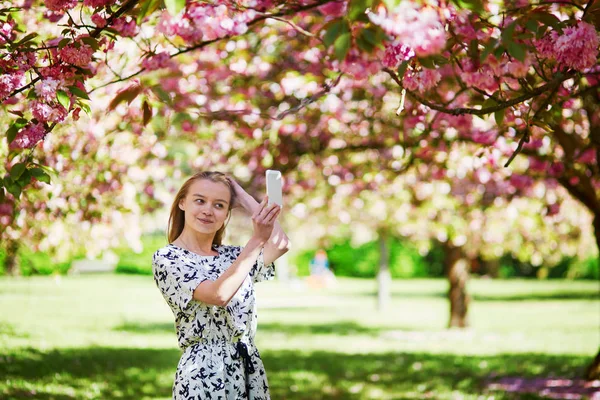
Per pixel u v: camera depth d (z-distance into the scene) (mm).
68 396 8141
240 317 4004
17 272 11203
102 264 44625
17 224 8891
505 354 13766
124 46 6277
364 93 9570
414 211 16031
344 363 12836
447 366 12289
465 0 3514
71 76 4266
